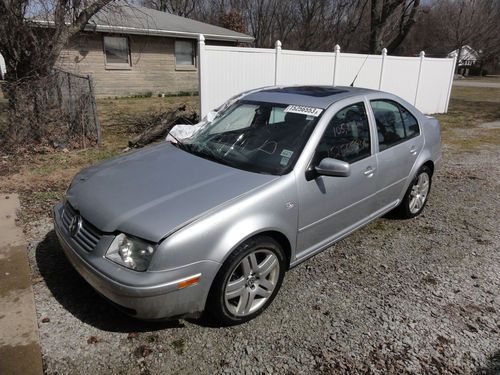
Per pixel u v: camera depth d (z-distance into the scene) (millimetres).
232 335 2686
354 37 26828
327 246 3410
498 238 4277
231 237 2512
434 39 46750
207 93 8164
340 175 2936
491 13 46531
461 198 5477
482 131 10648
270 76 9055
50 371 2342
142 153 3537
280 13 35906
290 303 3049
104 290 2426
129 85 17062
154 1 39062
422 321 2889
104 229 2480
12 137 7070
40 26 7367
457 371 2451
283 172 2932
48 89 7328
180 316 2506
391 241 4129
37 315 2805
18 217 4305
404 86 12359
